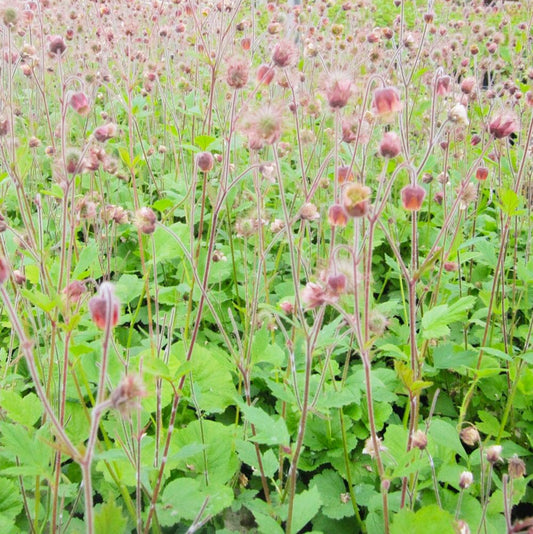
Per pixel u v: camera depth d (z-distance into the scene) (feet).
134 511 1.66
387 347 1.78
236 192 2.78
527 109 3.34
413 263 1.99
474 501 1.78
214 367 1.96
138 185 3.48
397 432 1.84
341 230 2.66
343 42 3.84
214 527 1.81
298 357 2.09
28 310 1.81
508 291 2.71
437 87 2.05
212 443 1.81
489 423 2.05
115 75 4.55
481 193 2.92
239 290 2.58
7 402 1.62
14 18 2.13
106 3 4.37
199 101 3.25
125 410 1.23
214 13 3.59
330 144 2.84
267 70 1.90
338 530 1.86
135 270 2.78
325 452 2.02
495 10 5.02
